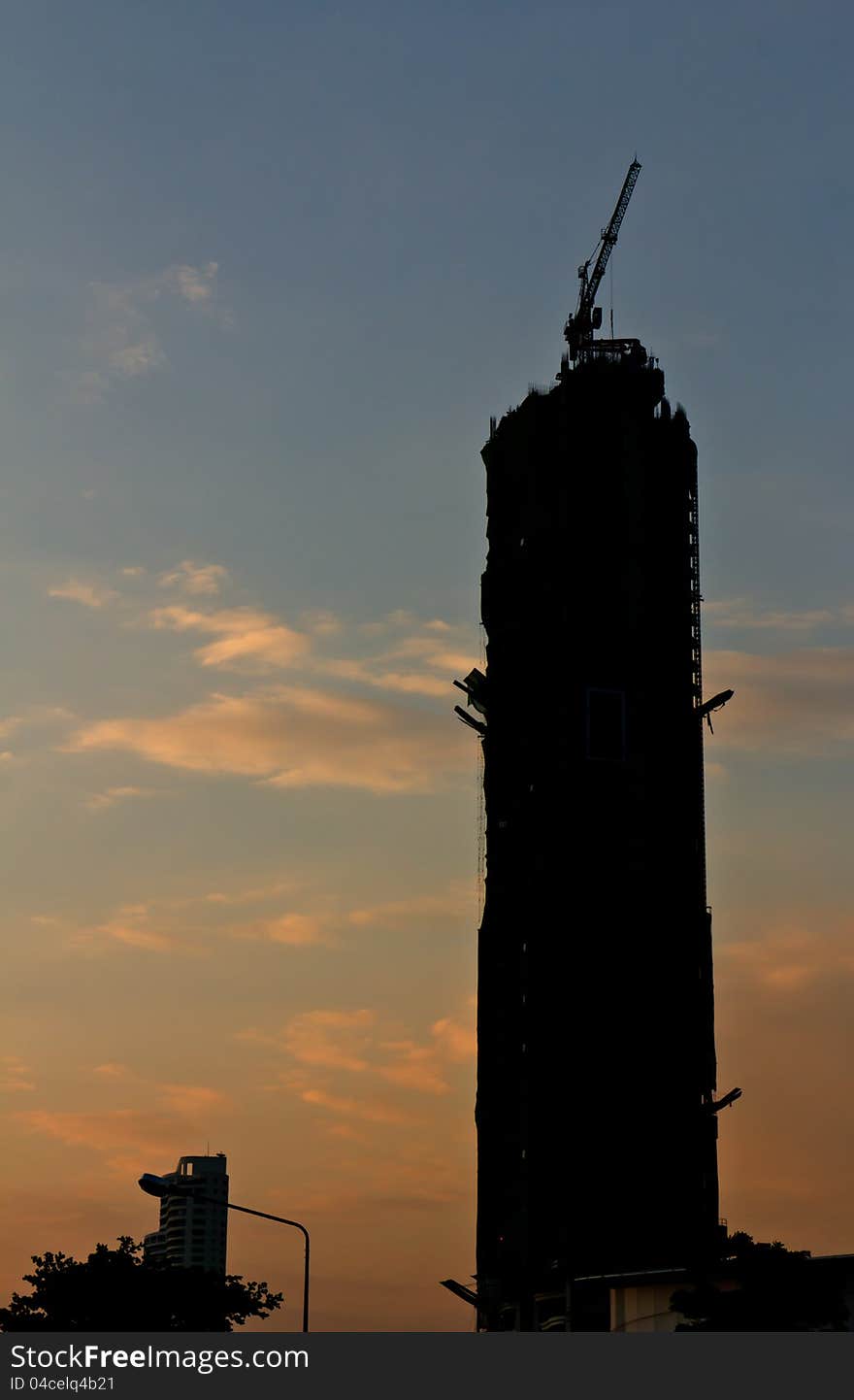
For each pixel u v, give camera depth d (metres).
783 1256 127.19
